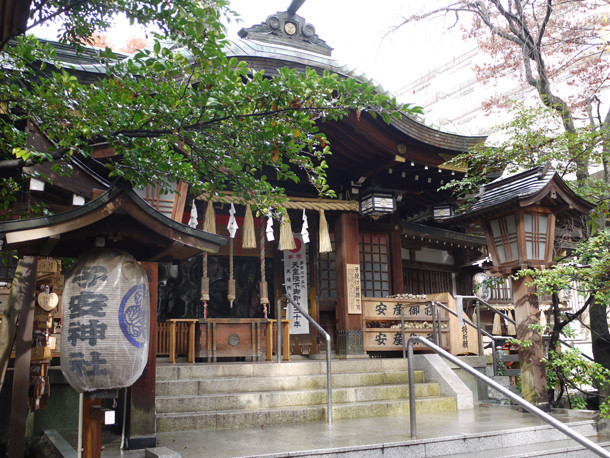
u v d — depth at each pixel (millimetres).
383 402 7371
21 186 5668
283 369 8156
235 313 11891
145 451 4938
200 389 7164
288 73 4195
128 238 4195
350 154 10891
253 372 7930
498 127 9133
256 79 4273
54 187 5633
